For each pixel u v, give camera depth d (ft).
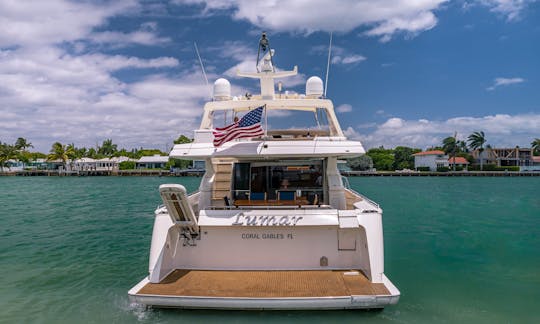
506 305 23.84
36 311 22.61
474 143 311.06
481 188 155.94
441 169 299.17
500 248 41.09
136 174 309.01
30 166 398.01
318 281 20.57
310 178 27.37
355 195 32.19
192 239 22.67
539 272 31.27
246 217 21.81
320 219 21.44
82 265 33.47
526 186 169.78
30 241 44.86
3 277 29.76
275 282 20.51
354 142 23.56
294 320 19.24
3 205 89.86
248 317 19.49
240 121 23.29
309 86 29.25
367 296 18.63
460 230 53.36
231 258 22.49
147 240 44.91
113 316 21.65
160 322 19.24
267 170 27.48
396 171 304.50
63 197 112.88
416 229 54.39
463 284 28.07
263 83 28.63
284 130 26.48
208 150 23.84
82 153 396.57
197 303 18.83
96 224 58.39
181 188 19.06
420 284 28.07
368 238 21.22
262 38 28.40
